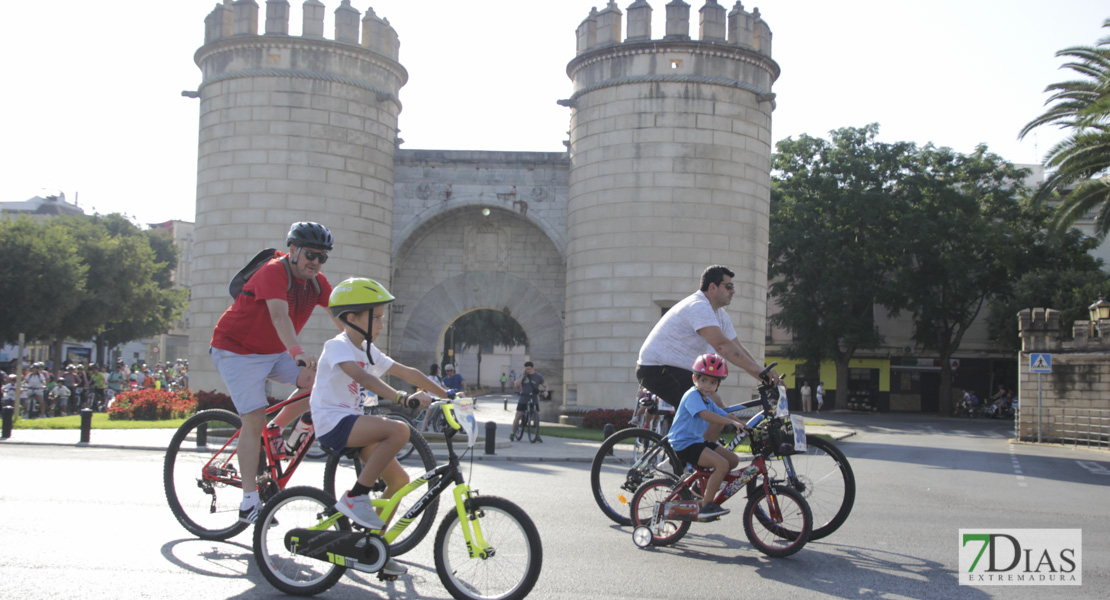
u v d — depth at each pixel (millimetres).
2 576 5414
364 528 5293
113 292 43562
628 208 20938
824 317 42250
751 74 21500
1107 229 25562
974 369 48781
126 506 7941
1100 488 12703
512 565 5086
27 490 8742
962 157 44281
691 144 20812
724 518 8359
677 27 21047
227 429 6848
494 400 49594
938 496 10828
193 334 21172
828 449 7176
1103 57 25922
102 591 5184
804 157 42906
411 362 24750
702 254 20656
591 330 21266
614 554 6602
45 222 44500
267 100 20797
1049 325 25531
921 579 6070
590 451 15938
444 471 5242
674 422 7047
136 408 21766
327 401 5496
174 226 78875
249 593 5297
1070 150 24891
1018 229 43406
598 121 21562
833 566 6398
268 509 5402
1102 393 24438
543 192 23703
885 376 48812
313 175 20797
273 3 20938
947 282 41750
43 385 25062
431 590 5516
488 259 24938
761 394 6961
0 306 35812
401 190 23875
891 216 40875
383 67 22219
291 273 6484
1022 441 25328
